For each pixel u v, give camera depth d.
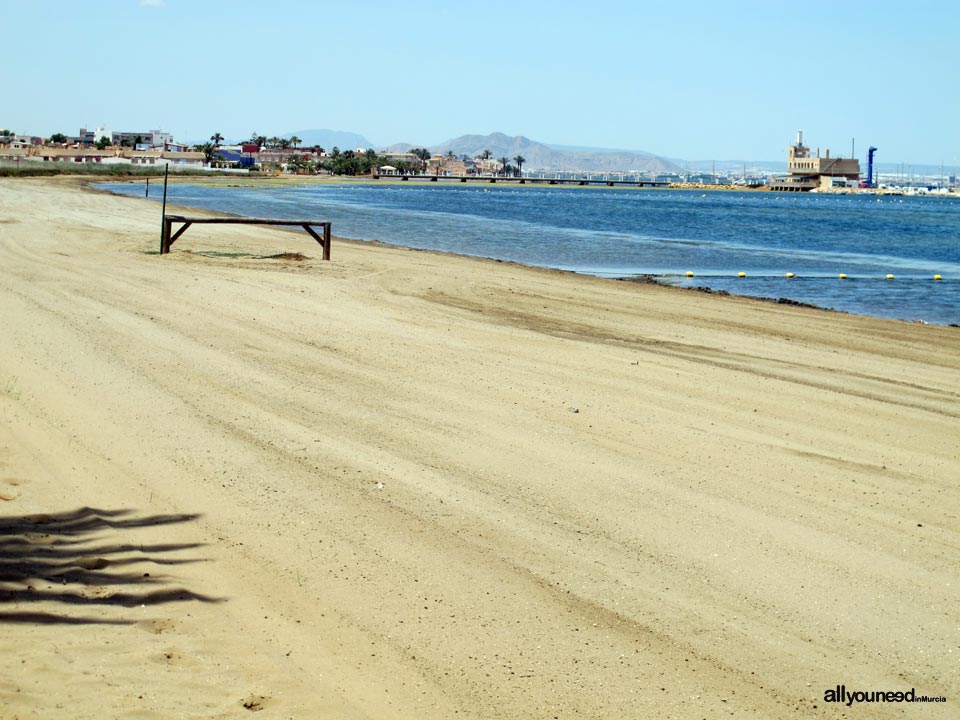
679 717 5.34
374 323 17.25
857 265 36.94
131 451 9.55
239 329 15.90
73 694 5.13
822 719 5.38
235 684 5.43
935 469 10.09
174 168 165.12
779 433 11.25
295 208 66.44
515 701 5.43
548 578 7.07
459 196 120.56
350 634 6.12
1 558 6.86
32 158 185.00
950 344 18.47
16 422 10.18
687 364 15.09
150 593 6.51
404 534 7.79
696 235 53.88
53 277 20.59
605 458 9.97
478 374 13.55
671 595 6.88
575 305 21.41
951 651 6.21
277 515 8.09
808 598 6.91
